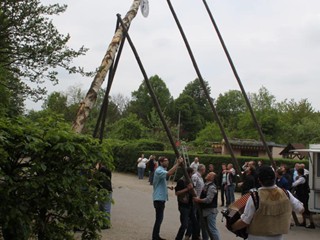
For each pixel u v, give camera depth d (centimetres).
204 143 4697
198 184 1029
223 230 1232
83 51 1261
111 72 834
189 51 880
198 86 9019
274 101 6431
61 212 530
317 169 1438
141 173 3384
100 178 585
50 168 506
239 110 9162
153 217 1409
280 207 474
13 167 496
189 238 1068
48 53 1056
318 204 1397
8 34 1071
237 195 2242
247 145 4184
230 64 965
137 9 879
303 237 1203
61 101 3183
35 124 524
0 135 454
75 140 523
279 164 2667
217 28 971
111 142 574
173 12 887
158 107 748
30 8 1066
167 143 4309
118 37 811
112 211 1516
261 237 472
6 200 476
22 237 483
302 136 4994
